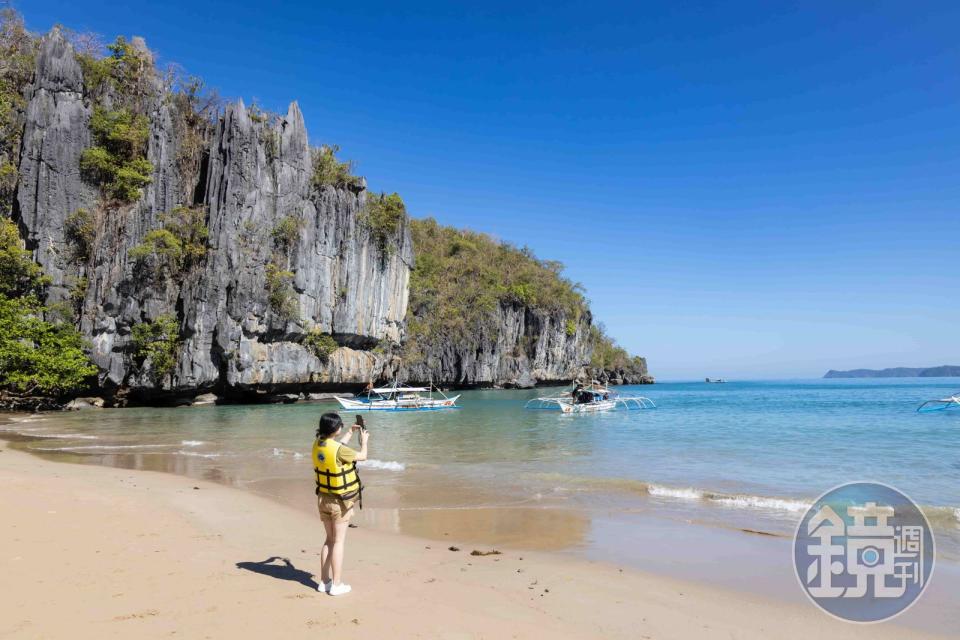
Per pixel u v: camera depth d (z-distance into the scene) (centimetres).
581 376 10694
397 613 578
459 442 2388
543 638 541
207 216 4481
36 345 3669
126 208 4166
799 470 1625
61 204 3962
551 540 928
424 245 9200
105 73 4334
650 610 637
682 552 866
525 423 3350
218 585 636
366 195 5731
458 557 823
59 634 489
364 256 5594
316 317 5028
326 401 5256
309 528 949
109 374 4012
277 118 4944
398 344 6356
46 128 3972
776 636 583
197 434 2520
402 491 1330
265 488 1327
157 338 4172
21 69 4222
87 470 1476
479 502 1209
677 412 4297
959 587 726
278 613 558
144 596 593
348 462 620
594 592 687
